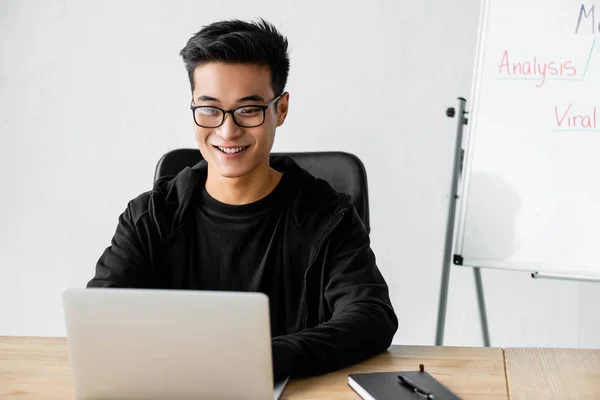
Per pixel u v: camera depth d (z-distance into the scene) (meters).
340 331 1.06
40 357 1.09
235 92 1.21
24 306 2.41
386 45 2.14
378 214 2.21
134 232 1.36
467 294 2.21
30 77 2.31
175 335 0.84
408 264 2.22
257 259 1.35
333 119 2.19
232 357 0.84
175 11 2.22
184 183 1.37
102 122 2.29
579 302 2.15
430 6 2.11
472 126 1.74
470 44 2.11
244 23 1.28
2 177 2.36
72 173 2.33
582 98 1.68
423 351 1.13
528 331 2.20
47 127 2.32
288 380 1.00
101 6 2.25
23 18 2.29
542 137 1.70
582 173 1.67
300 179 1.37
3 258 2.40
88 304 0.84
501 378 1.00
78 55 2.28
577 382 0.99
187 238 1.37
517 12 1.71
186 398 0.87
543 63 1.70
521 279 2.18
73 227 2.36
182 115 2.26
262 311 0.81
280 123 1.35
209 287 1.37
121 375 0.87
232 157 1.25
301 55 2.18
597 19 1.67
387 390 0.93
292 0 2.17
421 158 2.17
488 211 1.72
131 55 2.26
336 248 1.30
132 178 2.31
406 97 2.15
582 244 1.67
